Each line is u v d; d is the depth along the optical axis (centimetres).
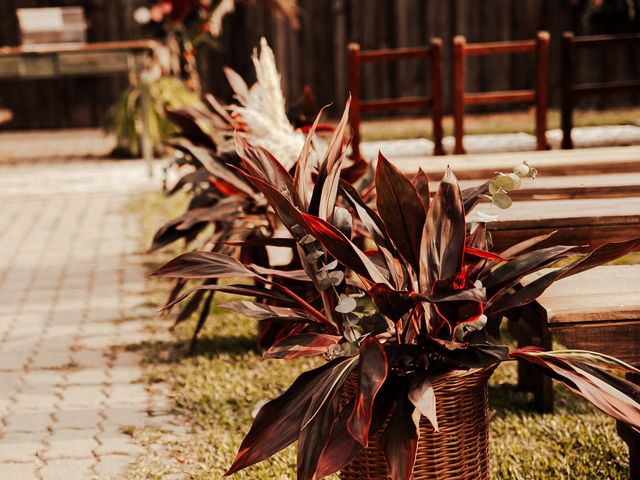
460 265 208
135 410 357
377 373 195
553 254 224
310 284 360
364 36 1286
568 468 290
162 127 1027
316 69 1296
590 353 218
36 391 381
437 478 215
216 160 394
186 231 398
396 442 196
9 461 314
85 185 884
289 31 1289
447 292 199
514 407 349
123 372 401
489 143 587
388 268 223
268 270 240
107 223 720
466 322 206
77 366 411
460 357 209
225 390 369
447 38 1284
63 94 1353
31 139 1252
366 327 225
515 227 310
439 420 212
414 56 582
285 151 322
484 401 223
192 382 379
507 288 229
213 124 436
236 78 408
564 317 230
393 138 1046
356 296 223
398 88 1298
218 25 1034
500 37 1280
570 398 358
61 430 340
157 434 333
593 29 1264
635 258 544
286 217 226
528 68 1289
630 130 589
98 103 1356
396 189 212
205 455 310
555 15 1271
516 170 229
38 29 987
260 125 324
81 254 627
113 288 541
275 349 212
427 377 206
